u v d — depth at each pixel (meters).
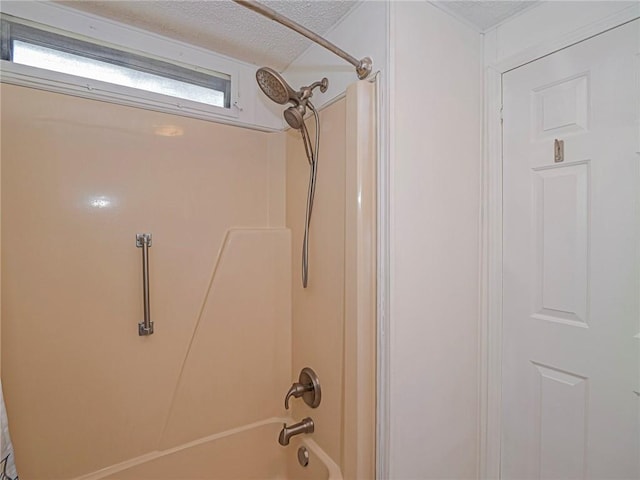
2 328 1.08
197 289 1.45
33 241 1.13
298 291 1.59
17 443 1.11
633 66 0.95
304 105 1.32
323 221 1.38
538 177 1.17
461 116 1.24
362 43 1.15
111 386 1.27
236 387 1.54
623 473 0.97
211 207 1.50
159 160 1.37
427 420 1.14
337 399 1.29
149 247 1.34
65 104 1.18
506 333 1.26
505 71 1.25
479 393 1.30
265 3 1.16
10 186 1.09
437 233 1.17
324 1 1.15
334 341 1.31
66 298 1.18
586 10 1.03
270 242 1.63
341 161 1.27
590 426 1.04
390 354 1.05
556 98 1.11
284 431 1.39
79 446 1.21
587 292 1.05
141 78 1.33
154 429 1.35
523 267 1.21
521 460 1.21
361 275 1.11
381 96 1.07
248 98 1.58
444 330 1.19
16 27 1.11
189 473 1.40
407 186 1.09
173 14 1.23
